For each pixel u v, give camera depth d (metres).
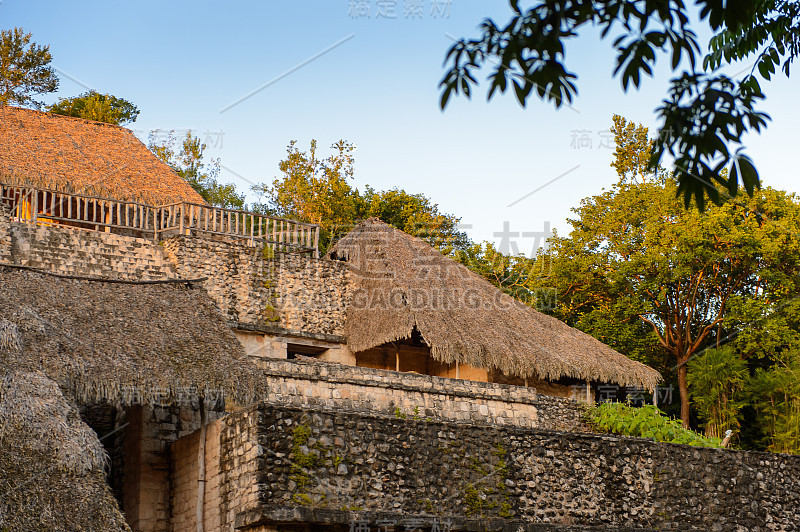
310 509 12.71
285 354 20.58
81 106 33.34
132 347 14.44
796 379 26.62
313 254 23.47
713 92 6.16
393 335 20.00
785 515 17.38
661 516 16.05
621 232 31.39
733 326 28.94
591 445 15.89
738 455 17.33
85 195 20.02
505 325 21.39
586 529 14.84
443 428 14.52
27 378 12.53
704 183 6.15
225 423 13.95
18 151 20.66
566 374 20.73
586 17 6.02
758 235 28.11
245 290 20.61
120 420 16.72
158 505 15.39
